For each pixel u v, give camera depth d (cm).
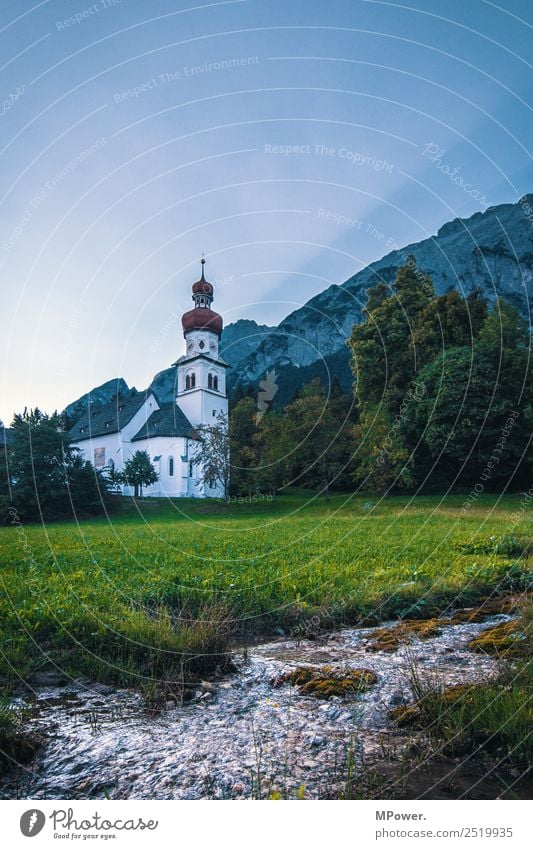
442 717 345
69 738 358
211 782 295
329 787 285
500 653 500
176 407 5794
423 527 1677
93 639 567
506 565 919
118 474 4528
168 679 460
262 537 1658
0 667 491
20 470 3372
